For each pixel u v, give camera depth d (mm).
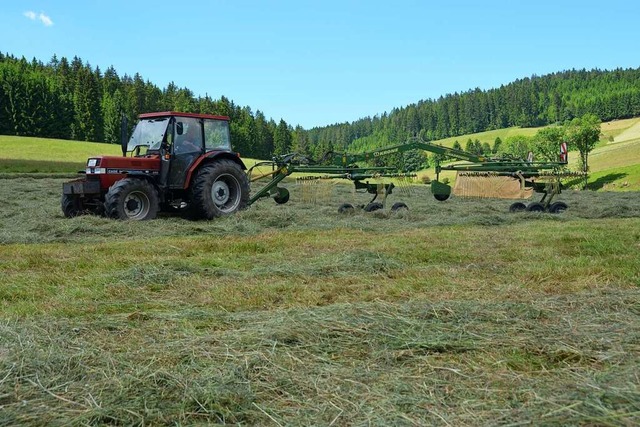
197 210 10234
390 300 4258
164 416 2342
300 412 2367
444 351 3047
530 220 10211
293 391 2574
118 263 5855
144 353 3064
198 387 2564
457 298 4223
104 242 7750
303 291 4621
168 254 6500
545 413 2238
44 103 66312
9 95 64375
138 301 4395
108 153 50688
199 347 3111
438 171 13250
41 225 8836
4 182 20062
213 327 3617
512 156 13625
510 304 3859
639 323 3377
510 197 11938
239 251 6719
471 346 3070
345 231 8531
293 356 2977
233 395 2496
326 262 5684
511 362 2855
